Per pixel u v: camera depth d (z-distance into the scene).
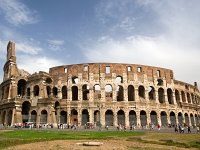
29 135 52.88
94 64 108.56
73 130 76.19
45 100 97.75
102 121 100.94
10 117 101.12
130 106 103.31
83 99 111.62
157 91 109.88
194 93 130.38
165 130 80.19
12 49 116.38
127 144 37.72
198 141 43.12
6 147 32.84
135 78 108.06
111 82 106.25
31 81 105.94
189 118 116.62
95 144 34.69
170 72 117.25
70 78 107.69
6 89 110.50
